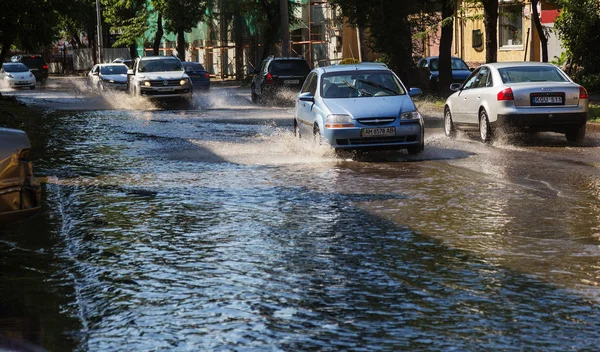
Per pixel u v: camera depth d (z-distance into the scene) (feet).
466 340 20.92
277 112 115.55
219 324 22.52
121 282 27.12
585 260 29.12
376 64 67.36
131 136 80.38
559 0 128.88
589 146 64.75
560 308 23.56
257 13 240.32
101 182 49.80
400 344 20.67
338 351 20.22
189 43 314.55
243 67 271.49
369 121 59.88
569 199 41.24
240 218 37.88
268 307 24.02
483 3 110.63
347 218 37.45
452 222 36.14
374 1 135.33
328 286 26.18
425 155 61.16
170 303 24.59
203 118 104.63
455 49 181.68
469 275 27.30
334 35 218.59
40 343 21.09
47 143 74.02
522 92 65.31
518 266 28.40
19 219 28.55
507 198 41.88
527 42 150.82
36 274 28.40
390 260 29.50
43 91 197.36
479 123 69.41
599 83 123.65
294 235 34.01
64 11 123.54
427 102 119.85
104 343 21.08
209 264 29.32
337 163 57.36
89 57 358.84
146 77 128.98
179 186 47.75
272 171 53.67
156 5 255.50
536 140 70.08
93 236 34.47
